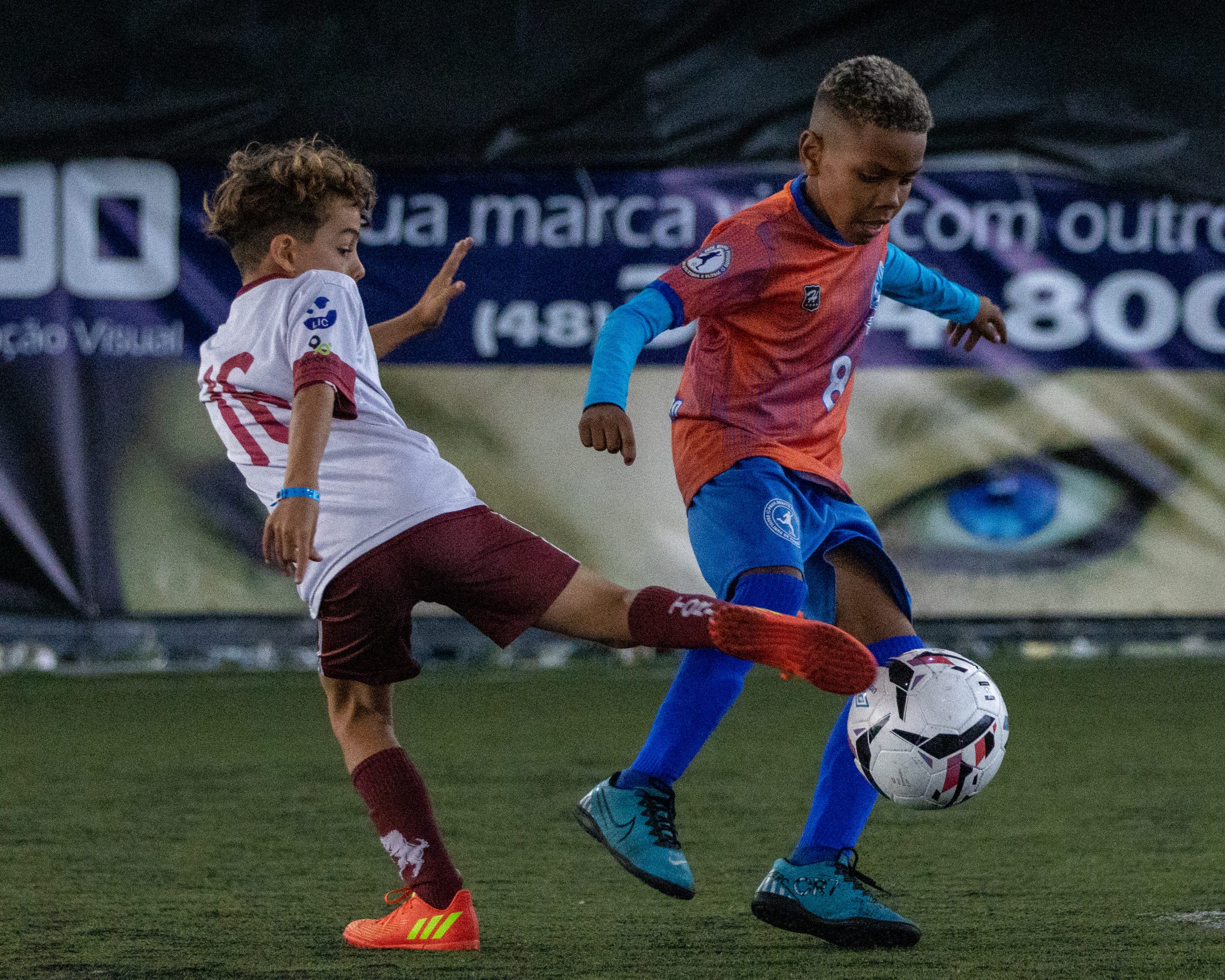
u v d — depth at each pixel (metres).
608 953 9.23
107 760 17.50
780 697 22.88
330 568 8.91
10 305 25.77
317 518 8.47
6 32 25.64
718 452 9.95
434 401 26.00
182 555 25.89
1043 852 12.39
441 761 17.39
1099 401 26.00
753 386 9.99
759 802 14.78
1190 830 13.31
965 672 9.43
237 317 9.18
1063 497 25.97
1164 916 10.17
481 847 12.74
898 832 13.27
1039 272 26.03
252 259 9.27
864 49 25.92
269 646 25.98
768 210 9.95
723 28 25.95
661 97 25.95
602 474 25.88
